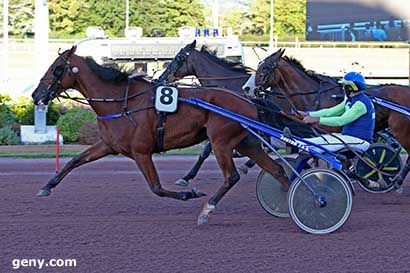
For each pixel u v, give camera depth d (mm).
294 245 7699
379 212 9562
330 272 6738
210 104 8508
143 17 44438
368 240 7957
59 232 8203
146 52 17000
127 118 8617
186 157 16062
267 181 9047
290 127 8734
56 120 19375
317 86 10750
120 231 8273
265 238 7992
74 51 8961
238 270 6750
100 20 44625
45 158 15695
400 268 6891
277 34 49469
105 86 8781
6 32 27406
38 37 18531
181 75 11836
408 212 9570
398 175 10102
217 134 8516
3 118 18781
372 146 10078
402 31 26953
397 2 26938
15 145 17359
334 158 8414
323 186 8180
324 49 41031
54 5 44594
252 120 8461
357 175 9680
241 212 9445
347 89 8633
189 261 7027
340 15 28016
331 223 8211
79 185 11672
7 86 26156
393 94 10414
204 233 8211
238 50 17172
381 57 39062
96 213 9320
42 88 9008
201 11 46719
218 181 12195
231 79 11656
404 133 10320
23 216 9094
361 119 8500
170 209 9648
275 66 10719
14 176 12750
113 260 7039
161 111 8492
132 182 12047
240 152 8797
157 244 7688
